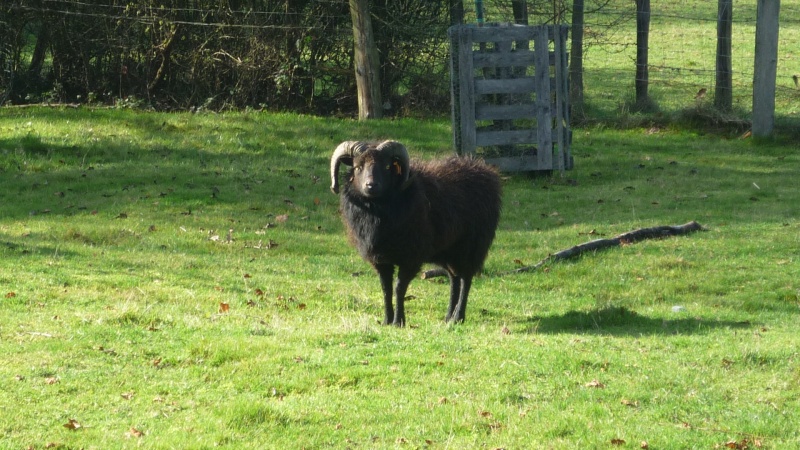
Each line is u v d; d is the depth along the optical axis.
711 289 13.22
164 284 12.22
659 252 15.13
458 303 11.69
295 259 14.56
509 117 20.80
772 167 21.91
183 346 9.05
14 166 19.97
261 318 10.63
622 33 39.97
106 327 9.55
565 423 7.29
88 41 26.72
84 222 16.39
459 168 11.66
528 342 9.61
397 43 27.41
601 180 20.94
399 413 7.49
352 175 10.84
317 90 27.72
